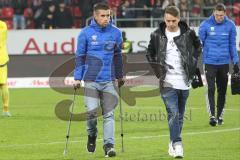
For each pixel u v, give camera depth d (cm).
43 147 2567
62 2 6044
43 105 4044
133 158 2281
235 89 2989
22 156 2364
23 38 5750
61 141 2708
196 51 2236
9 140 2755
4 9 6084
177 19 2191
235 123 3212
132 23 5894
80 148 2531
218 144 2595
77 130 3020
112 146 2300
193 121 3278
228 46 3170
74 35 5753
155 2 5912
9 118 3447
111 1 5969
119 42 2311
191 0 5959
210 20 3178
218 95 3181
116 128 3056
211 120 3105
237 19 5938
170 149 2300
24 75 5425
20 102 4225
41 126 3158
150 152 2419
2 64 3462
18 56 5419
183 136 2802
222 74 3162
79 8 6022
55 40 5750
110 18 2309
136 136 2817
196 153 2384
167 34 2214
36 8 6075
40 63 5447
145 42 5650
